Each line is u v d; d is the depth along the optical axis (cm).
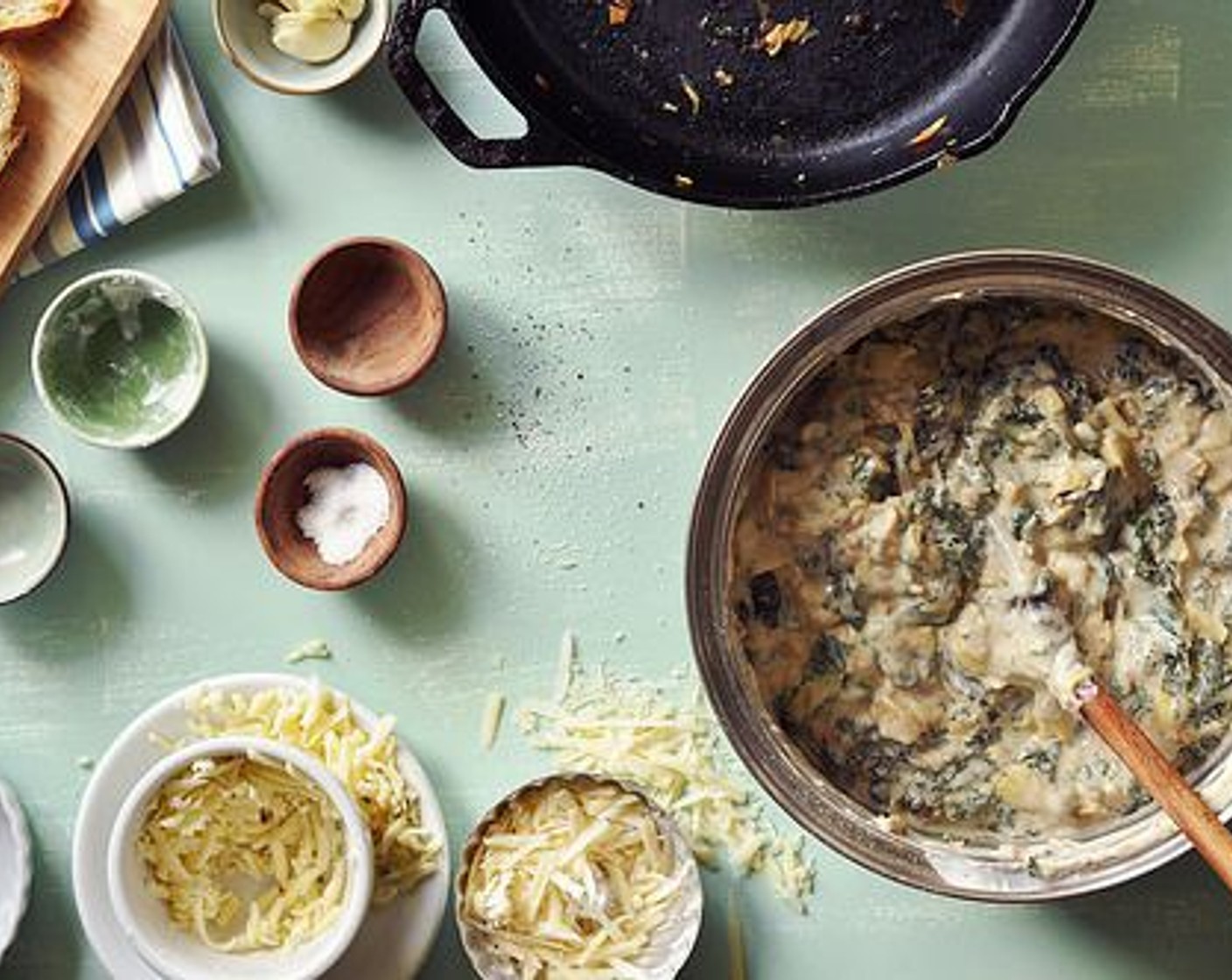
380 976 96
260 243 99
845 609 93
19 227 97
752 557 93
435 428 99
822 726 94
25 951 100
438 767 99
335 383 96
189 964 94
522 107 91
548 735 98
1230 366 89
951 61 96
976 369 93
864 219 98
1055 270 89
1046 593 91
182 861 95
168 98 98
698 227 98
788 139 96
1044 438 92
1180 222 97
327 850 95
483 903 94
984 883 91
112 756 96
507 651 98
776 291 98
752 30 96
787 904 97
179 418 97
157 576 99
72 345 98
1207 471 92
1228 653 92
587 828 94
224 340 99
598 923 94
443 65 98
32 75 97
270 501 96
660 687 98
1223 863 84
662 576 98
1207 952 96
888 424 93
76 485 100
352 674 99
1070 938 97
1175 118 97
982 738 93
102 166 99
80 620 100
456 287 99
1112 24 97
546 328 99
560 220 98
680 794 98
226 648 99
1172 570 92
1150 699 92
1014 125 97
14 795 98
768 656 93
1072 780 92
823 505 93
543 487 99
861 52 96
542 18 97
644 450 98
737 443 91
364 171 99
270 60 98
